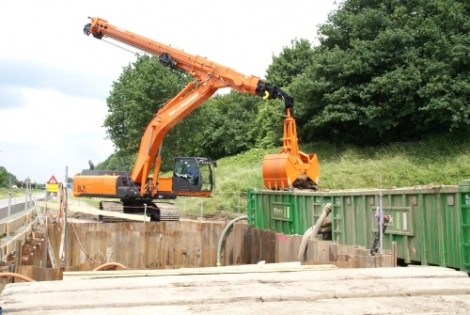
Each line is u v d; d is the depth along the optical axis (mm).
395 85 30531
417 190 10773
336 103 33938
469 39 30047
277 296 3611
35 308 3328
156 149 23953
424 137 31703
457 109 28891
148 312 3229
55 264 15922
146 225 19562
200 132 44625
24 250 13477
